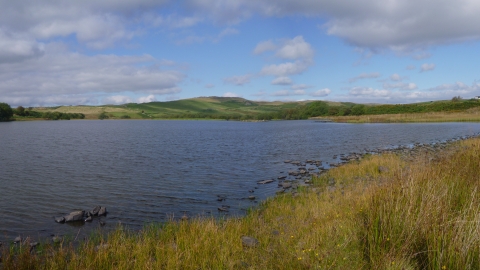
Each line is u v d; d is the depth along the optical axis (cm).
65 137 5581
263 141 4809
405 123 8719
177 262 714
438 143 3788
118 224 1224
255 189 1795
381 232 667
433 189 758
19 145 4175
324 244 723
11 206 1480
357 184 1571
